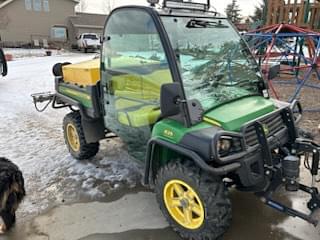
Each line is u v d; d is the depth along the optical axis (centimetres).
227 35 299
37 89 949
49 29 3080
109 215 301
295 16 1070
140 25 269
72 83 408
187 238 258
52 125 596
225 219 234
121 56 300
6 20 2812
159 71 258
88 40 2623
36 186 360
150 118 277
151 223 287
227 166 217
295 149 266
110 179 372
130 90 298
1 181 275
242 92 281
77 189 352
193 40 266
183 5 287
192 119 232
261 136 236
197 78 254
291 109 276
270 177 238
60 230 281
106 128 374
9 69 1438
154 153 262
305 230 270
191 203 249
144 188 349
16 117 651
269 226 277
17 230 282
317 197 240
